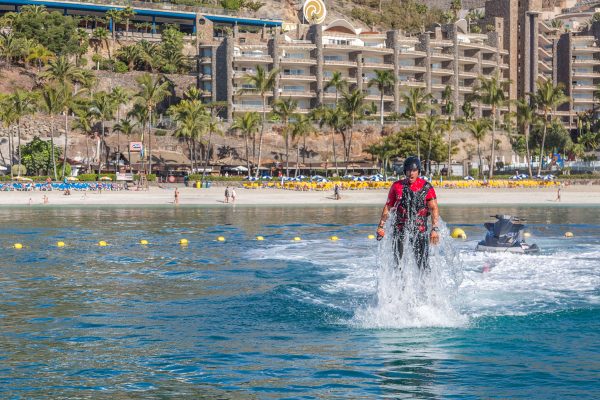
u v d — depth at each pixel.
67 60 139.38
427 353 13.15
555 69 183.25
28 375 11.73
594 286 20.44
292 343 13.98
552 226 46.81
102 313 17.08
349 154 134.62
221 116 139.75
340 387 11.13
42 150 112.56
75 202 79.12
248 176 111.75
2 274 24.11
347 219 54.34
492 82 130.62
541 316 16.28
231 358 12.84
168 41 154.88
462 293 19.19
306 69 147.38
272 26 180.75
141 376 11.70
